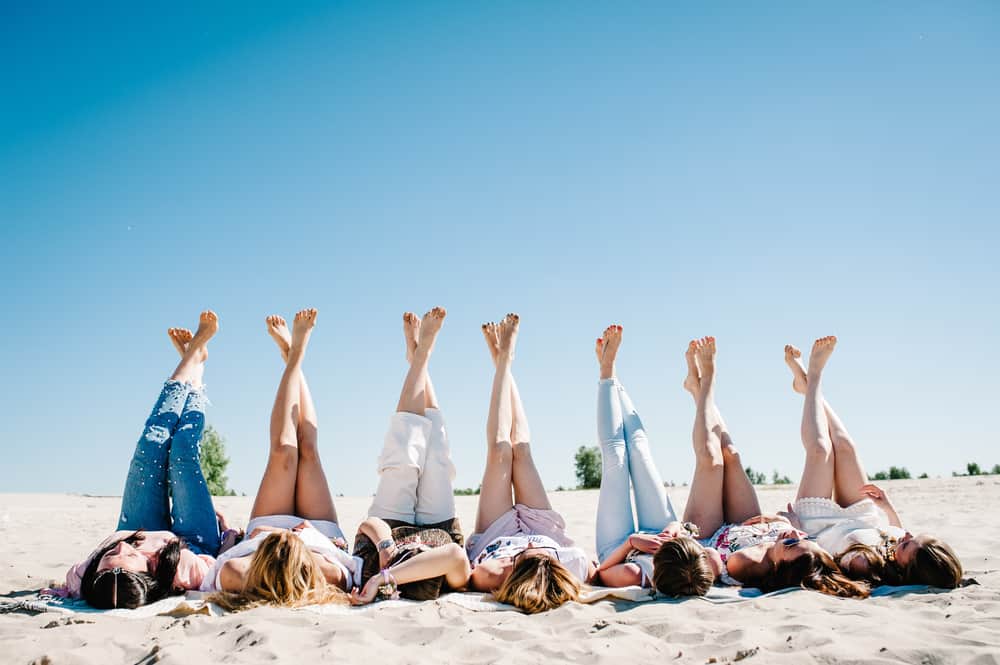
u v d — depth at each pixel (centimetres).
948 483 1384
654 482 534
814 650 304
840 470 535
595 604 411
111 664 299
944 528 695
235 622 353
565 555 461
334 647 314
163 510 490
